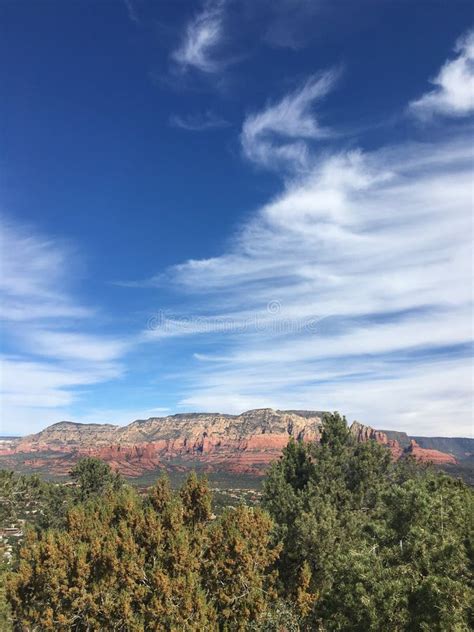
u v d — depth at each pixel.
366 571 21.09
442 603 18.88
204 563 27.12
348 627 21.31
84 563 25.61
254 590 25.86
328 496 34.06
